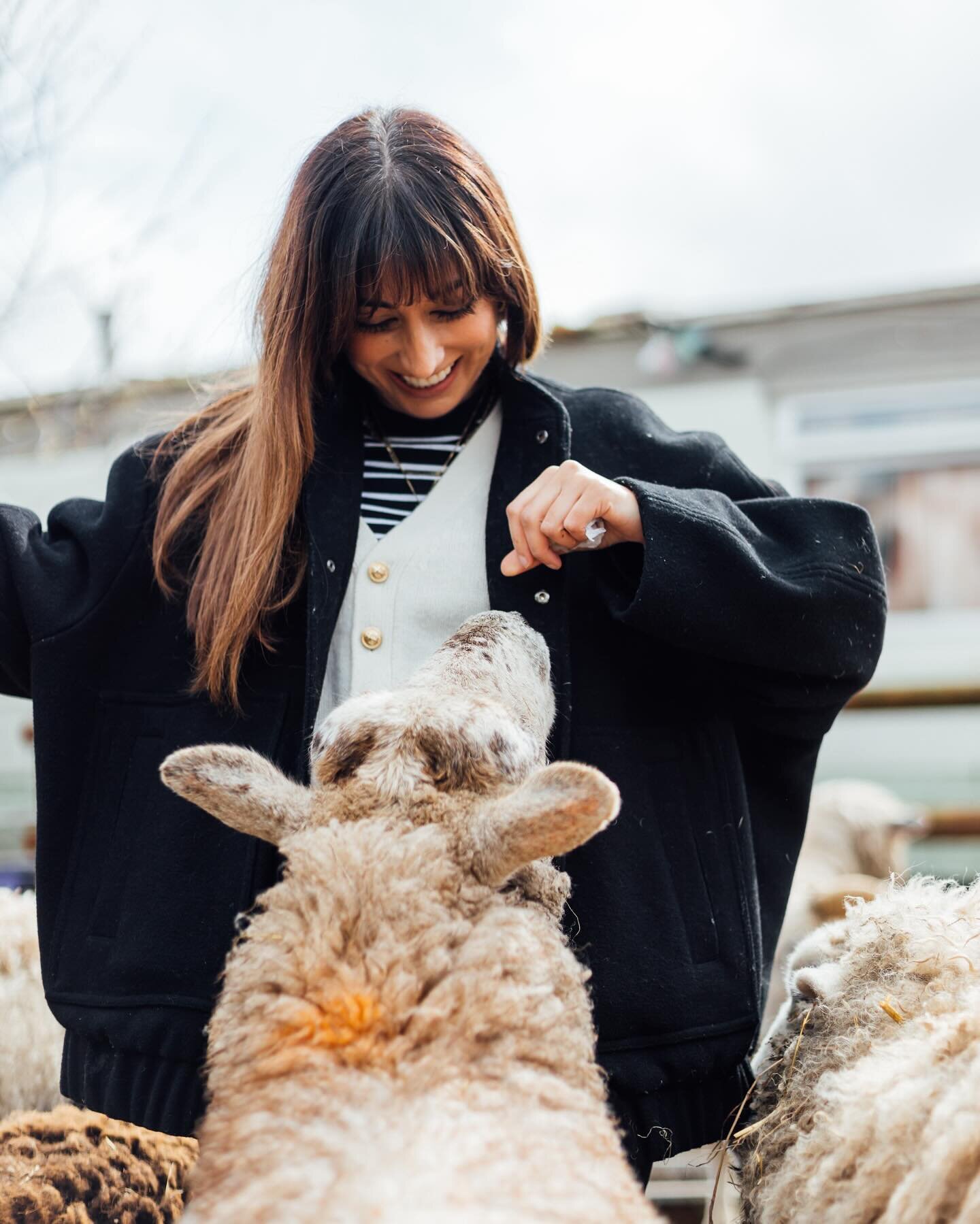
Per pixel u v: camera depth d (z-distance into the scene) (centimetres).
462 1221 137
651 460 250
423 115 236
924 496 938
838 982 232
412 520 240
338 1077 164
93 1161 249
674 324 916
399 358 233
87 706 241
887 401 934
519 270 236
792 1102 217
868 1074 199
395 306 225
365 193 223
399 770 194
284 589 240
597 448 252
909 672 929
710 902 226
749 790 249
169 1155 253
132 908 227
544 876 203
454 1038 170
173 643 246
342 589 233
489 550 234
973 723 912
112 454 914
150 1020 219
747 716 242
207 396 309
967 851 818
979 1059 181
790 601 217
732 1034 221
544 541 220
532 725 213
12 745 956
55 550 248
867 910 243
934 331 903
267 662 238
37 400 697
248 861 222
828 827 633
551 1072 175
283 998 174
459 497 242
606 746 230
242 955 186
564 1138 162
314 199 230
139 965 222
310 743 223
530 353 247
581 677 234
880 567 235
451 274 222
